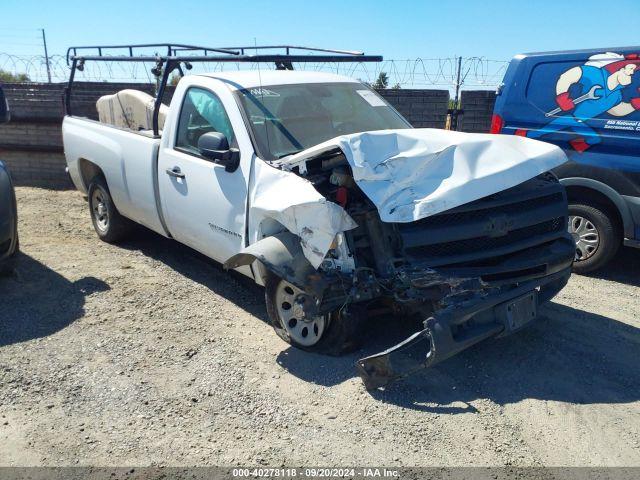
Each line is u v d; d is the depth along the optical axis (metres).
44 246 7.05
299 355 4.46
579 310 5.39
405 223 3.93
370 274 4.02
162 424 3.67
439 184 3.90
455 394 3.98
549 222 4.54
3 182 5.54
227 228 4.88
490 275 4.11
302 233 3.93
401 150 4.11
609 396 3.98
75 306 5.34
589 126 6.22
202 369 4.29
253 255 4.10
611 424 3.68
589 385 4.12
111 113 8.15
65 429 3.61
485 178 3.89
